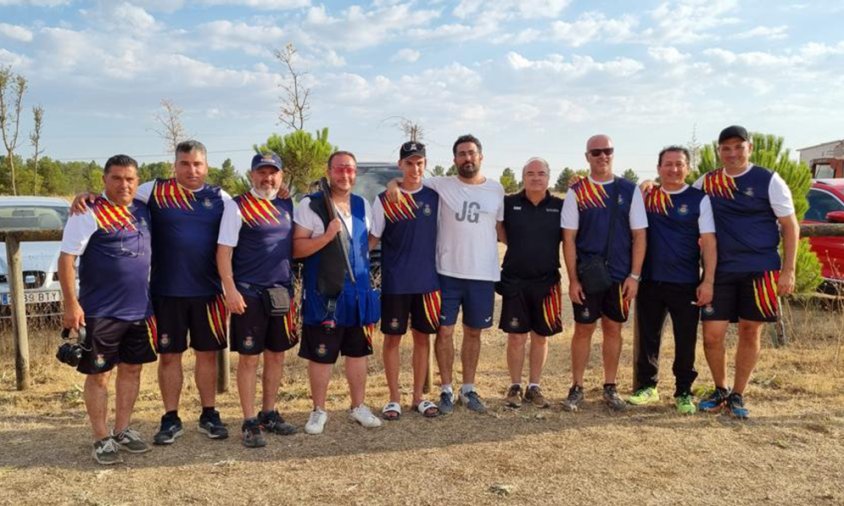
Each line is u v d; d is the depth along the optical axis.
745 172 4.97
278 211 4.54
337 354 4.79
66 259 3.96
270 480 3.92
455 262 5.14
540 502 3.63
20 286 5.82
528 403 5.45
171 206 4.37
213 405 4.71
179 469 4.09
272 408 4.79
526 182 5.20
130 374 4.35
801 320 8.10
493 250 5.20
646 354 5.41
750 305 4.95
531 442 4.56
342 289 4.64
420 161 4.97
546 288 5.25
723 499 3.68
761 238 4.92
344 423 4.99
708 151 7.63
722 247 5.00
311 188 5.24
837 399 5.49
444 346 5.24
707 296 5.04
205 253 4.43
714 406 5.22
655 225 5.19
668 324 8.46
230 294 4.37
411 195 4.98
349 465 4.16
